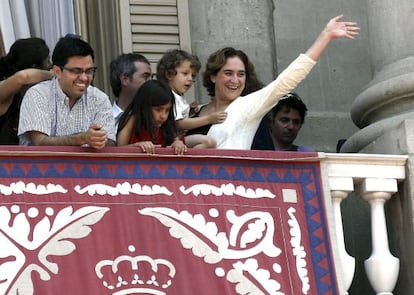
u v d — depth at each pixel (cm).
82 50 1828
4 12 2200
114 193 1795
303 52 2325
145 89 1852
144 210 1795
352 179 1889
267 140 1952
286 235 1827
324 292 1814
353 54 2352
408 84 1959
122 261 1769
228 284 1788
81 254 1761
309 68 1905
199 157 1828
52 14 2245
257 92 1923
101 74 2261
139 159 1814
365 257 1983
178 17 2269
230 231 1811
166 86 1858
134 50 2245
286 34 2325
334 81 2334
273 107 2052
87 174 1795
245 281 1794
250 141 1923
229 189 1830
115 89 2011
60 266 1750
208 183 1825
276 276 1806
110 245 1772
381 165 1900
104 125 1855
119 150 1806
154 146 1816
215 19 2300
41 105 1830
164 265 1780
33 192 1772
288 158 1856
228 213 1817
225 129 1917
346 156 1884
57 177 1784
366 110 2019
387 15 2019
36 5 2236
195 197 1816
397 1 2014
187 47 2264
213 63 1953
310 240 1833
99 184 1794
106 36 2267
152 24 2258
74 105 1850
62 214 1770
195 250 1792
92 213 1780
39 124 1822
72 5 2258
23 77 1861
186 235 1795
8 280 1734
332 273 1823
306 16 2341
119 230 1781
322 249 1833
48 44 2234
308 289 1811
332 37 1909
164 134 1861
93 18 2273
